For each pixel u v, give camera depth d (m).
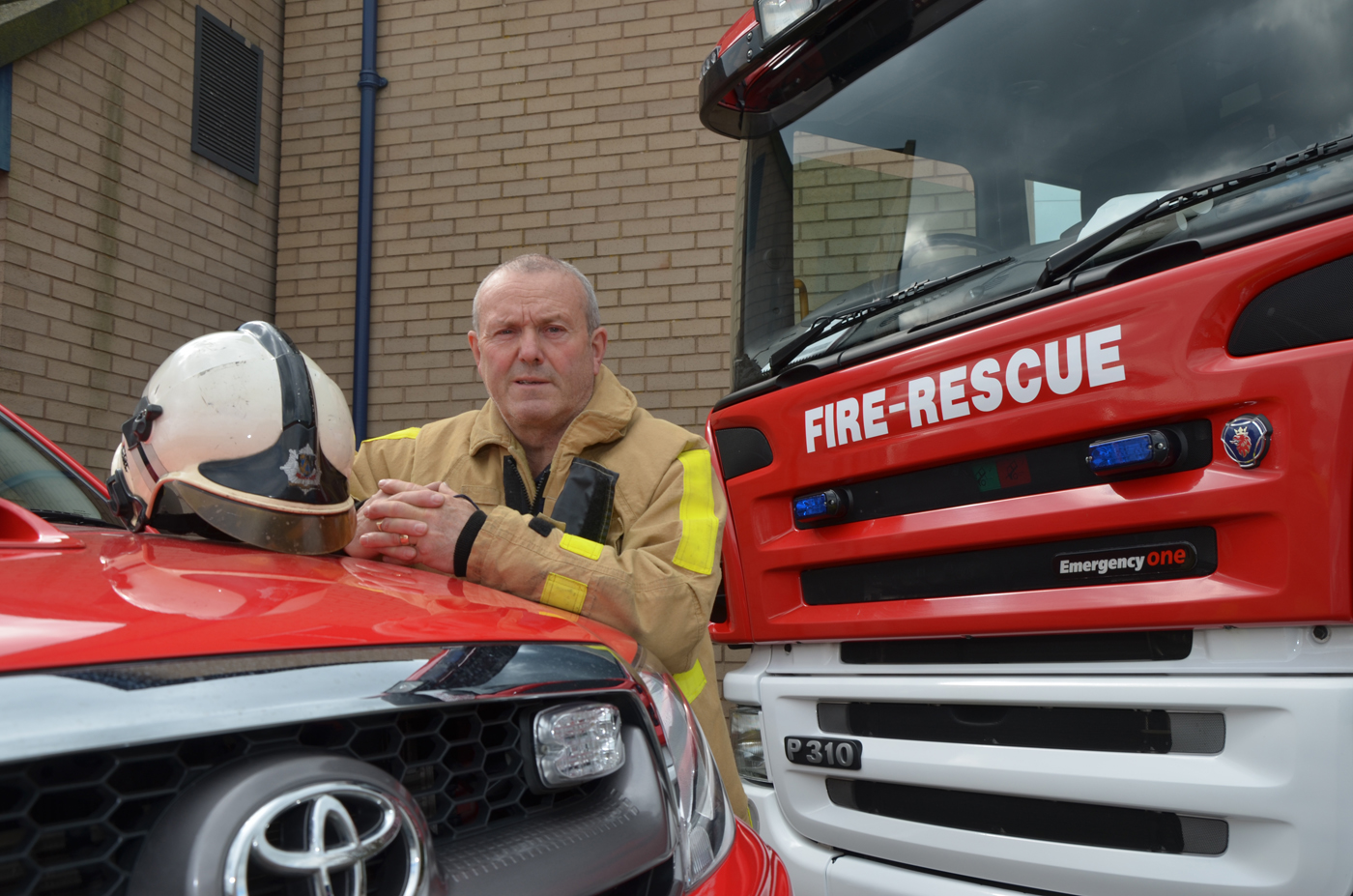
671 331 4.76
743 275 2.69
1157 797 1.58
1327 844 1.41
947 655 1.98
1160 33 1.84
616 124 4.94
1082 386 1.70
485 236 5.05
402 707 0.73
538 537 1.31
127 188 4.39
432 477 1.76
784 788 2.20
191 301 4.72
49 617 0.67
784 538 2.26
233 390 1.12
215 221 4.88
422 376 5.04
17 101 3.90
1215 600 1.55
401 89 5.24
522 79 5.08
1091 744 1.71
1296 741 1.44
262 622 0.74
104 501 1.47
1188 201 1.67
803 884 2.13
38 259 3.97
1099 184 1.91
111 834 0.61
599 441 1.63
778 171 2.62
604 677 0.91
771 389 2.32
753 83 2.59
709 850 0.98
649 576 1.39
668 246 4.81
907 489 2.02
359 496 1.73
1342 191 1.48
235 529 1.10
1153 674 1.65
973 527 1.87
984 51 2.14
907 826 1.95
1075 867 1.70
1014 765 1.77
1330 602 1.42
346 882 0.63
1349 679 1.42
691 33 4.89
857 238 2.39
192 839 0.59
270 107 5.29
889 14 2.30
